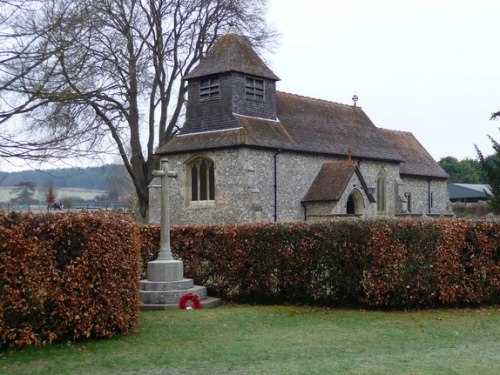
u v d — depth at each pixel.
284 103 37.59
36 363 8.90
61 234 10.16
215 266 15.85
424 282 13.75
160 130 41.09
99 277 10.47
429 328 11.65
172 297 14.64
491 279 14.38
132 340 10.49
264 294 15.09
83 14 9.31
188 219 33.88
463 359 8.95
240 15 41.06
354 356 9.22
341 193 33.25
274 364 8.67
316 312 13.62
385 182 40.47
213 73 33.59
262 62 35.62
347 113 42.00
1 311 9.54
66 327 10.20
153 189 35.19
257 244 15.16
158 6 37.81
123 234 10.93
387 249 13.62
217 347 9.89
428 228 13.84
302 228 14.65
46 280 9.95
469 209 67.19
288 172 33.81
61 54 8.84
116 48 25.83
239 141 31.38
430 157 50.56
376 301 13.70
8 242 9.59
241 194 31.59
